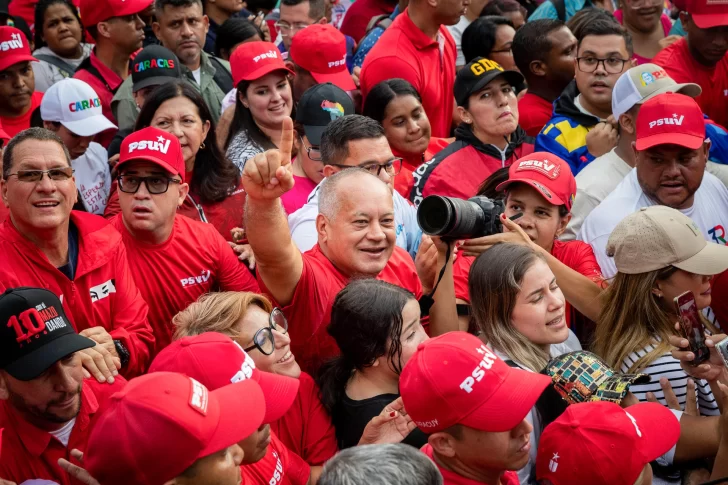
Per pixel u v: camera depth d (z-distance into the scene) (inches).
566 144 207.0
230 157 195.9
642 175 171.3
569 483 101.4
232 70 202.5
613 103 191.0
